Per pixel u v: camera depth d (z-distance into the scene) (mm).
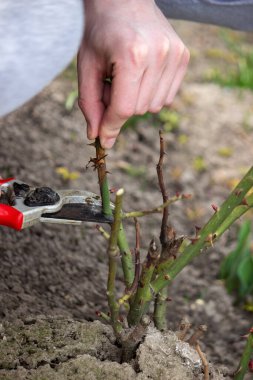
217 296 1145
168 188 1360
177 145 1484
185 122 1561
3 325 790
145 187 1342
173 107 1599
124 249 773
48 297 959
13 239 1041
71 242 1101
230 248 1251
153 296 750
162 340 753
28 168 1235
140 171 1376
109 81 696
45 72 563
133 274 789
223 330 1079
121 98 664
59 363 729
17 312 878
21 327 785
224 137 1541
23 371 714
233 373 833
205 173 1425
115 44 666
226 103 1658
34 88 566
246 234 1154
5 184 709
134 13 685
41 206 701
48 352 751
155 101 706
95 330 783
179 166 1428
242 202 717
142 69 664
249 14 917
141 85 675
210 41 1923
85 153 1344
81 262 1064
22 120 1384
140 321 721
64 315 905
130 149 1434
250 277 1143
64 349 753
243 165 1470
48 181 1220
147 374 728
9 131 1326
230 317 1108
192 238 730
